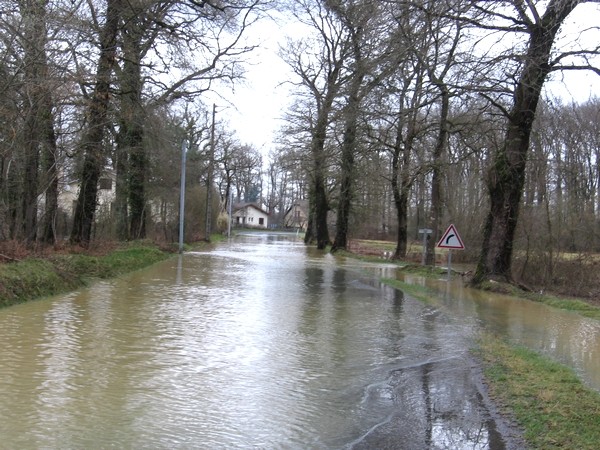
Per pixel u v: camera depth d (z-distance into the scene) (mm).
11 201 15898
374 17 12047
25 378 6070
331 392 6137
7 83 12906
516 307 13375
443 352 8250
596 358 8070
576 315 12414
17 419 4910
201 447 4508
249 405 5582
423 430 5047
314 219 57406
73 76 13867
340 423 5191
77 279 13703
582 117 23812
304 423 5160
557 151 22609
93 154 18422
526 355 7973
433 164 23953
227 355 7520
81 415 5082
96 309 10539
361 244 55875
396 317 11367
